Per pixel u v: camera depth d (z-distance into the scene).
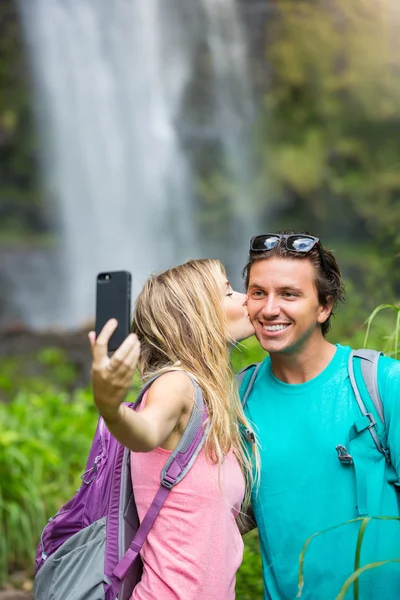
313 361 2.60
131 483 2.53
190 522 2.42
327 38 28.14
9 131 27.30
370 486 2.45
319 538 2.50
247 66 28.48
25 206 27.42
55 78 27.47
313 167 28.38
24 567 5.84
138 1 27.78
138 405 2.53
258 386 2.70
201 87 28.47
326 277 2.61
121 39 27.94
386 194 27.98
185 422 2.47
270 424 2.61
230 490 2.48
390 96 28.23
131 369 2.07
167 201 28.25
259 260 2.59
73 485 6.47
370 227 27.72
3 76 27.09
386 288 7.26
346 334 8.02
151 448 2.25
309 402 2.56
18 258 26.06
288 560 2.54
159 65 28.22
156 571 2.42
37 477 6.15
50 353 12.58
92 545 2.47
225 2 27.95
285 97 28.64
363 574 2.45
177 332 2.59
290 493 2.54
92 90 27.81
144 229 27.95
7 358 13.70
